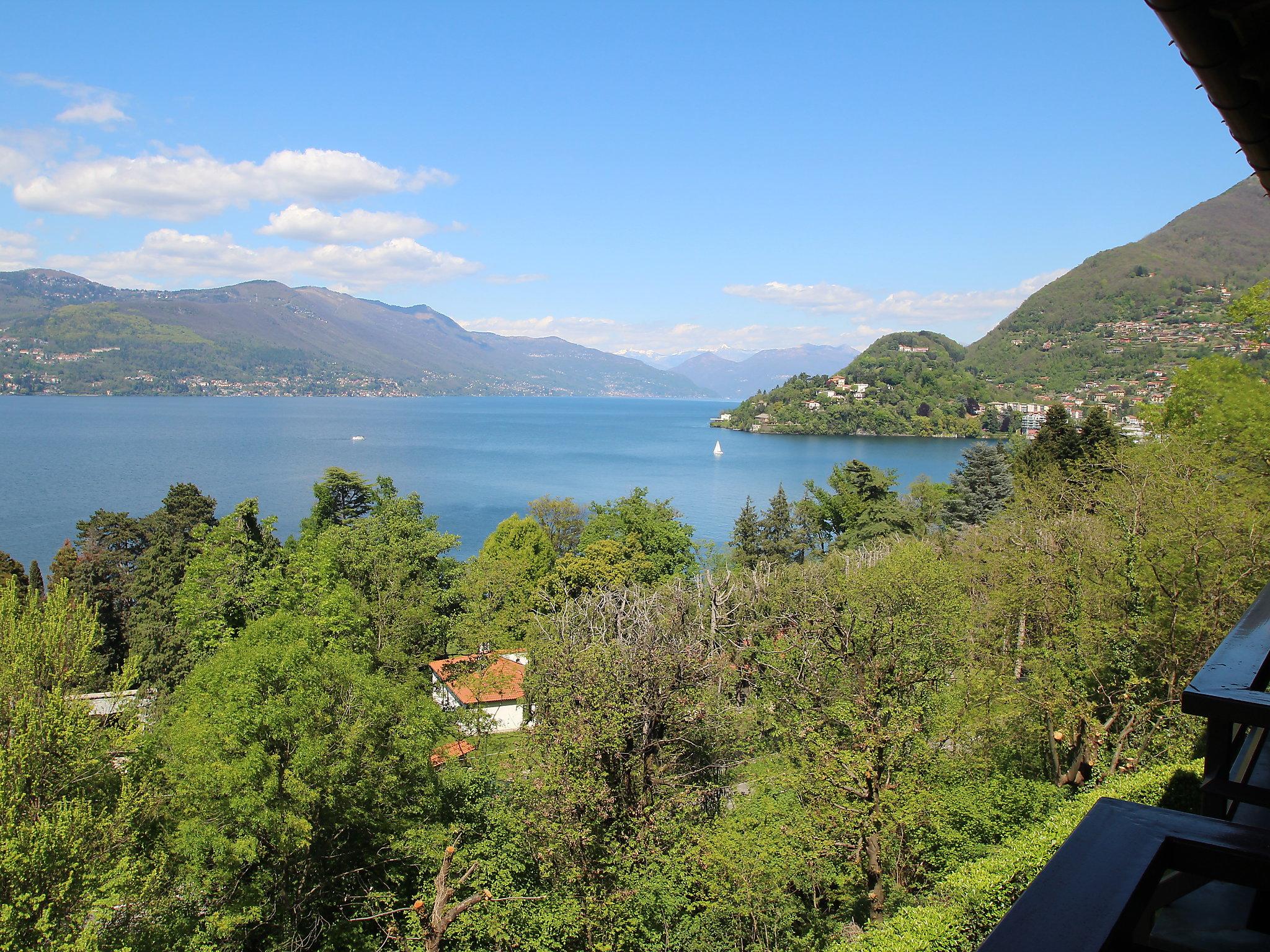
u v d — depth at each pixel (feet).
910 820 63.62
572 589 175.11
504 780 85.40
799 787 72.08
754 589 139.13
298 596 101.91
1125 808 6.84
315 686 67.21
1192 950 7.06
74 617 74.18
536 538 192.54
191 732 65.46
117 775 66.28
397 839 71.51
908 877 69.00
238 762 61.26
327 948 65.36
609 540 186.19
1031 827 66.23
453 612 128.77
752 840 67.72
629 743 79.15
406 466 524.52
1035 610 86.33
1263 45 8.70
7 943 50.26
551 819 69.15
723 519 336.08
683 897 67.10
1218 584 72.02
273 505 343.26
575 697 78.43
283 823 60.90
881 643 82.43
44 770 60.85
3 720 62.69
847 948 53.57
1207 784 8.37
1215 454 92.27
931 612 88.02
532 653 106.52
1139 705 72.54
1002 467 214.48
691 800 77.10
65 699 66.74
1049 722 76.18
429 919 63.05
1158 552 77.15
